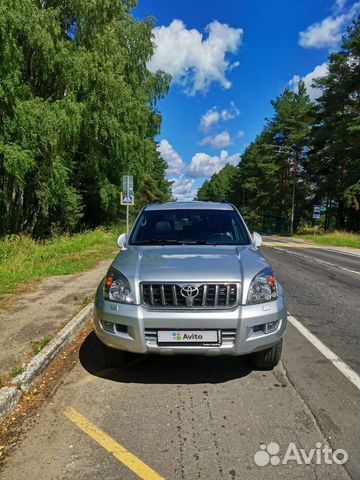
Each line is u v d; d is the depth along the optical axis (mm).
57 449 3057
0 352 4711
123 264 4332
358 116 38219
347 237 34125
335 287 9961
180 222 5523
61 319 6094
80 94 21484
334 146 41844
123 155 24172
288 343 5520
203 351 3875
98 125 21859
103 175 26562
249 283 3990
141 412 3619
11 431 3311
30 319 6090
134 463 2895
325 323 6582
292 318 6867
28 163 16922
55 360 4824
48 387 4129
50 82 21250
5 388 3752
